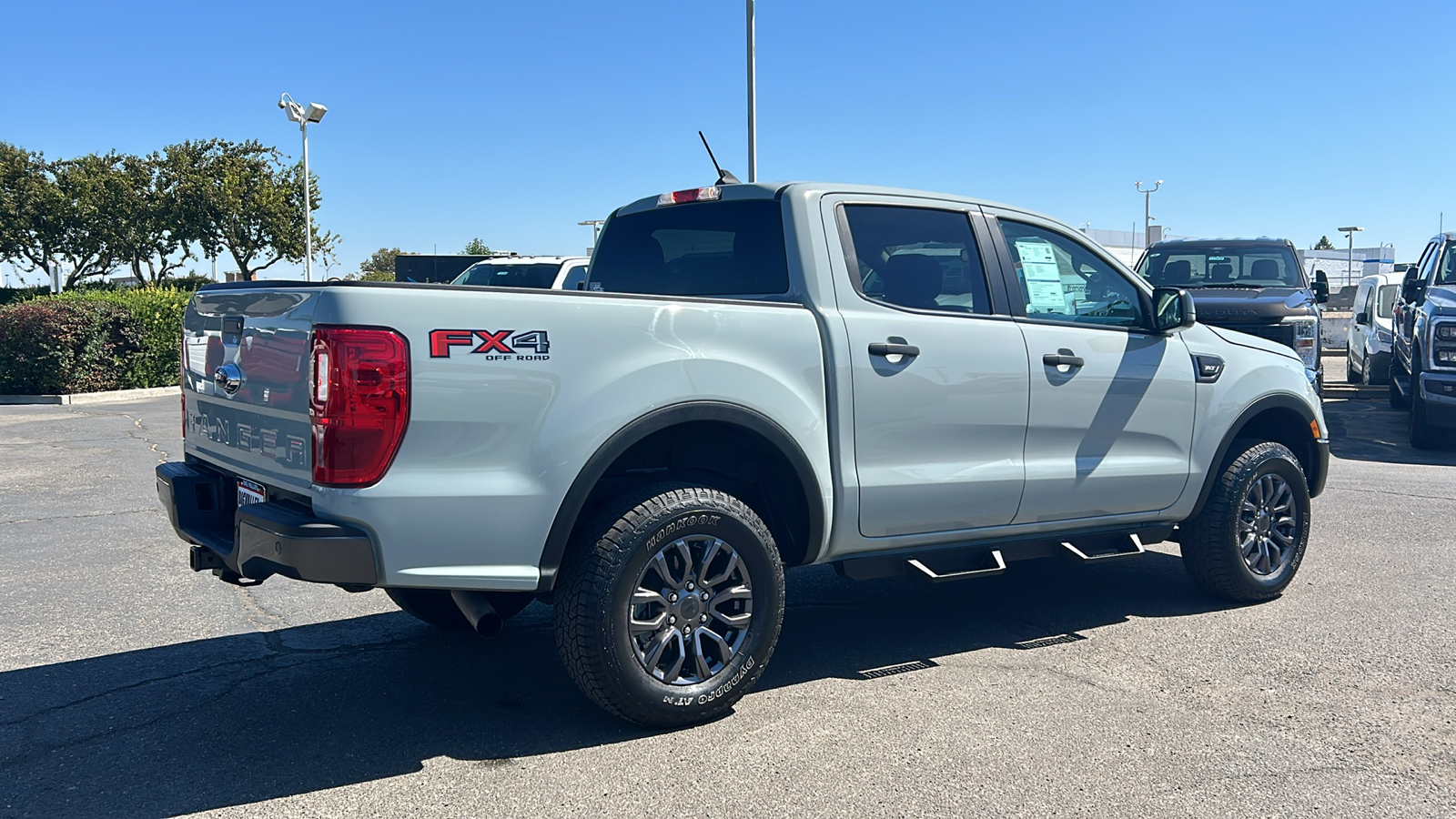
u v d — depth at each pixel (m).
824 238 4.47
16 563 6.62
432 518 3.48
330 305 3.39
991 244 4.96
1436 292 12.22
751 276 4.63
